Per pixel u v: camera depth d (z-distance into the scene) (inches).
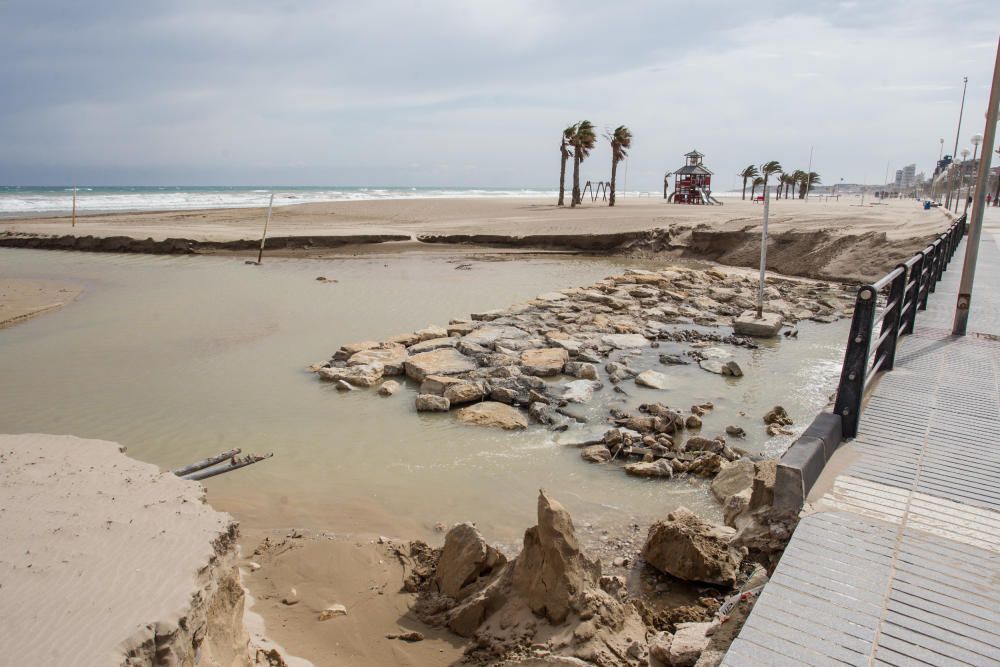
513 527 260.7
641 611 194.5
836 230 1050.7
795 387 443.5
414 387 439.5
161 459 328.5
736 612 149.7
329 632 185.0
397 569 223.9
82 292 796.6
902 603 124.3
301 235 1262.3
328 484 300.2
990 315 393.1
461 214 1831.9
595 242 1226.6
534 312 650.8
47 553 129.9
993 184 2849.4
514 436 356.2
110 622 111.7
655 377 455.5
